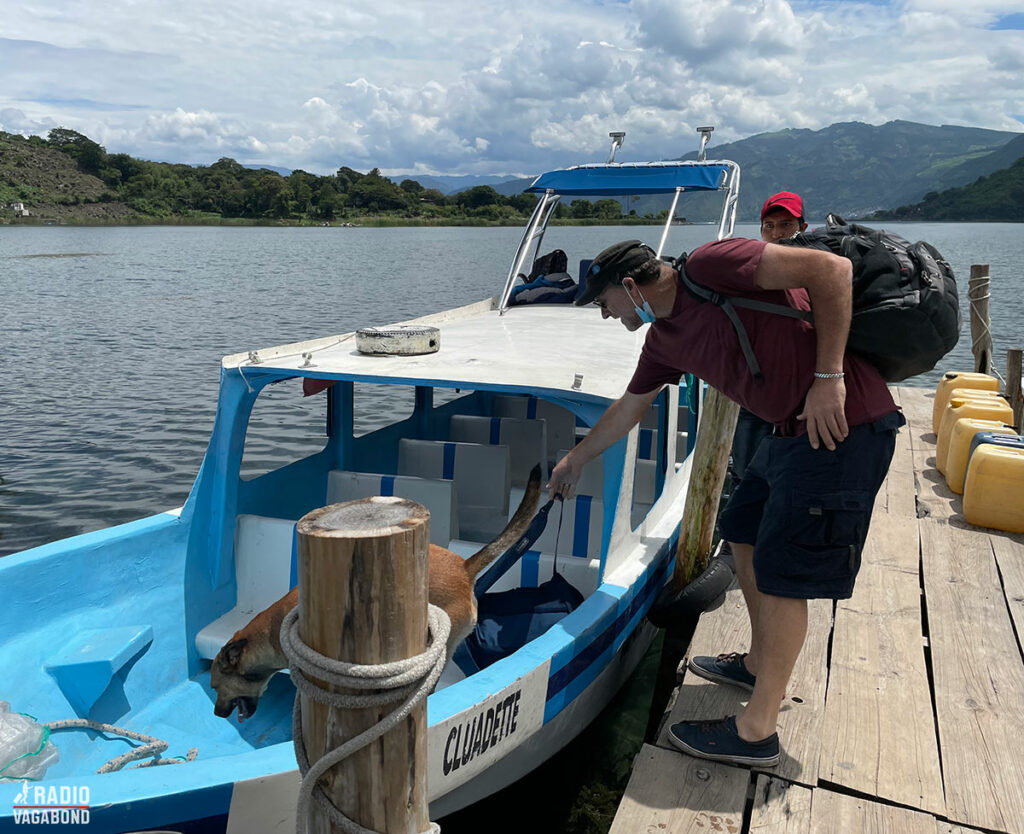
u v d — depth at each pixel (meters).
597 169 7.23
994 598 4.89
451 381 3.90
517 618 3.86
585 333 5.44
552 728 3.68
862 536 2.84
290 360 4.32
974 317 10.81
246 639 3.51
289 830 2.47
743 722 3.23
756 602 3.63
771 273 2.59
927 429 9.46
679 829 2.95
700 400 6.43
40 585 3.68
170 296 29.38
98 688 3.63
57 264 47.16
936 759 3.34
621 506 4.01
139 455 10.81
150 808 2.27
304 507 5.24
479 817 3.79
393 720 1.75
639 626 4.48
